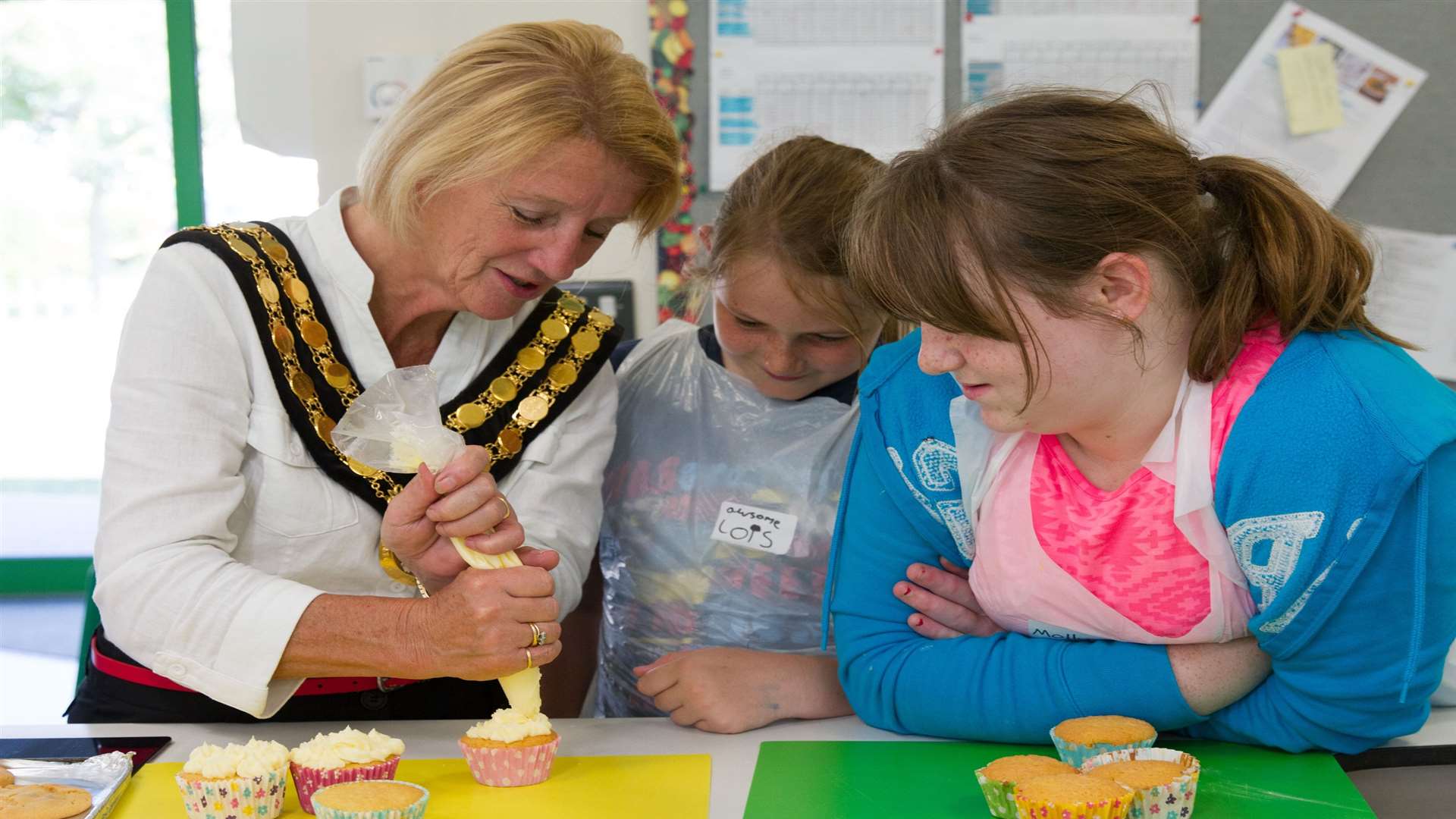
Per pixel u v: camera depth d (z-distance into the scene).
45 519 4.99
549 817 0.99
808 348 1.47
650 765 1.12
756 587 1.54
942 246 0.97
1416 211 3.40
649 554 1.56
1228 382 1.05
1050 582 1.13
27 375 4.93
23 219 4.74
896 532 1.26
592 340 1.41
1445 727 1.18
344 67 3.50
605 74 1.18
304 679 1.16
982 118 1.02
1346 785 1.03
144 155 4.70
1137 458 1.09
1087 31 3.41
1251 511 1.02
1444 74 3.35
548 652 1.11
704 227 1.68
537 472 1.34
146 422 1.16
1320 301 1.03
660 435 1.59
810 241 1.35
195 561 1.13
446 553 1.20
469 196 1.16
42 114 4.64
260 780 0.99
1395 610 1.01
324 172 3.53
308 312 1.27
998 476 1.14
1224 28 3.40
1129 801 0.93
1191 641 1.11
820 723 1.27
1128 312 0.99
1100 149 0.98
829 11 3.42
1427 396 1.00
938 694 1.17
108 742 1.18
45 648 4.07
